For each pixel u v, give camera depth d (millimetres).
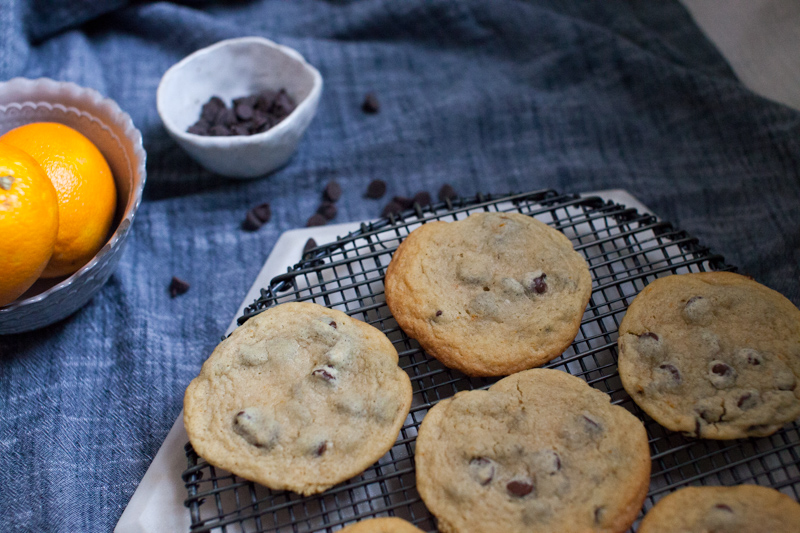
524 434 421
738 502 408
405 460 434
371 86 605
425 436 424
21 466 465
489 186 577
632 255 468
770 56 562
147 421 481
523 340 444
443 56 617
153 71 588
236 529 419
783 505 406
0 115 497
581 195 502
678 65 592
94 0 570
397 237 483
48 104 497
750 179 543
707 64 590
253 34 591
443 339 443
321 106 598
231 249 550
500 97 594
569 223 497
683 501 411
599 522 405
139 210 555
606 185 568
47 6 562
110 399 487
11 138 461
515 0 607
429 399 448
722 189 548
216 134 545
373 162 583
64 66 564
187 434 440
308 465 417
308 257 472
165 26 588
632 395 433
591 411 427
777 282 499
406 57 613
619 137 584
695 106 573
